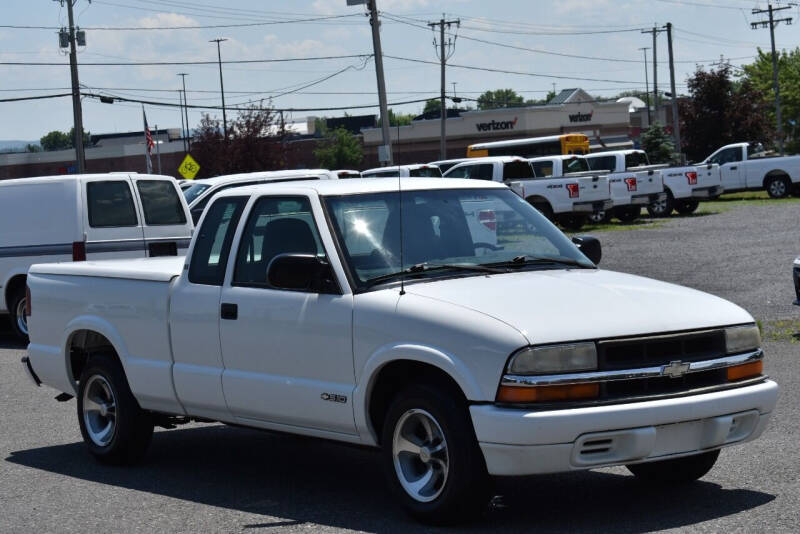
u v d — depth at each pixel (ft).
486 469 18.53
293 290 21.63
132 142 308.19
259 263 22.68
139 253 49.21
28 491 23.91
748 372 19.52
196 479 24.45
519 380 17.70
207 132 199.72
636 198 113.60
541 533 18.69
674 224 104.37
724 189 132.36
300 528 19.77
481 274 21.01
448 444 18.62
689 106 216.74
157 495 23.07
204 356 23.54
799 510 19.34
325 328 20.74
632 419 17.80
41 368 28.32
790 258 68.13
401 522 19.80
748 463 23.12
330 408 20.79
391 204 22.09
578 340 17.97
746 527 18.45
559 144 174.70
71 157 258.16
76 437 29.96
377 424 20.51
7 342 52.06
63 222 47.96
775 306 49.73
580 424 17.54
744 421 19.34
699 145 213.66
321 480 23.82
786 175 128.06
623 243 86.58
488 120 266.77
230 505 21.88
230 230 23.50
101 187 48.62
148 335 24.85
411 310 19.34
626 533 18.45
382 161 124.77
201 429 30.78
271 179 68.08
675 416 18.11
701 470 21.17
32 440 29.66
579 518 19.57
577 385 17.81
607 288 19.94
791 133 260.42
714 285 57.77
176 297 24.14
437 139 271.28
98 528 20.61
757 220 100.48
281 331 21.65
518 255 21.95
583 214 106.42
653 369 18.31
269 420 22.45
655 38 268.41
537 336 17.89
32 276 28.71
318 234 21.61
